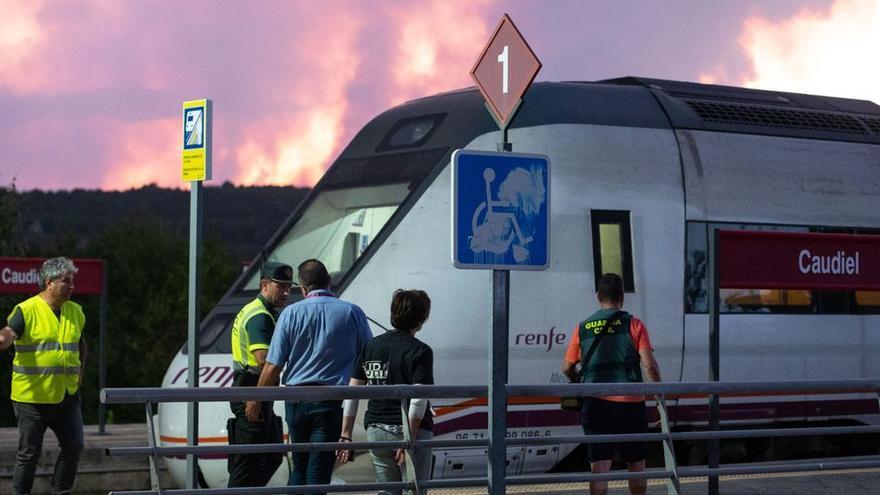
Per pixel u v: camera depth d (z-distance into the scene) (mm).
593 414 8508
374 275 11227
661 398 7848
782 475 9781
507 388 7051
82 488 12977
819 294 13234
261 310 8688
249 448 6523
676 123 12758
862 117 14461
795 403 13000
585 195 11906
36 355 9328
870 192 13859
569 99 12297
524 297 11523
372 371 7891
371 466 10938
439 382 11156
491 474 6684
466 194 6465
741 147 13016
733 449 13320
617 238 12039
